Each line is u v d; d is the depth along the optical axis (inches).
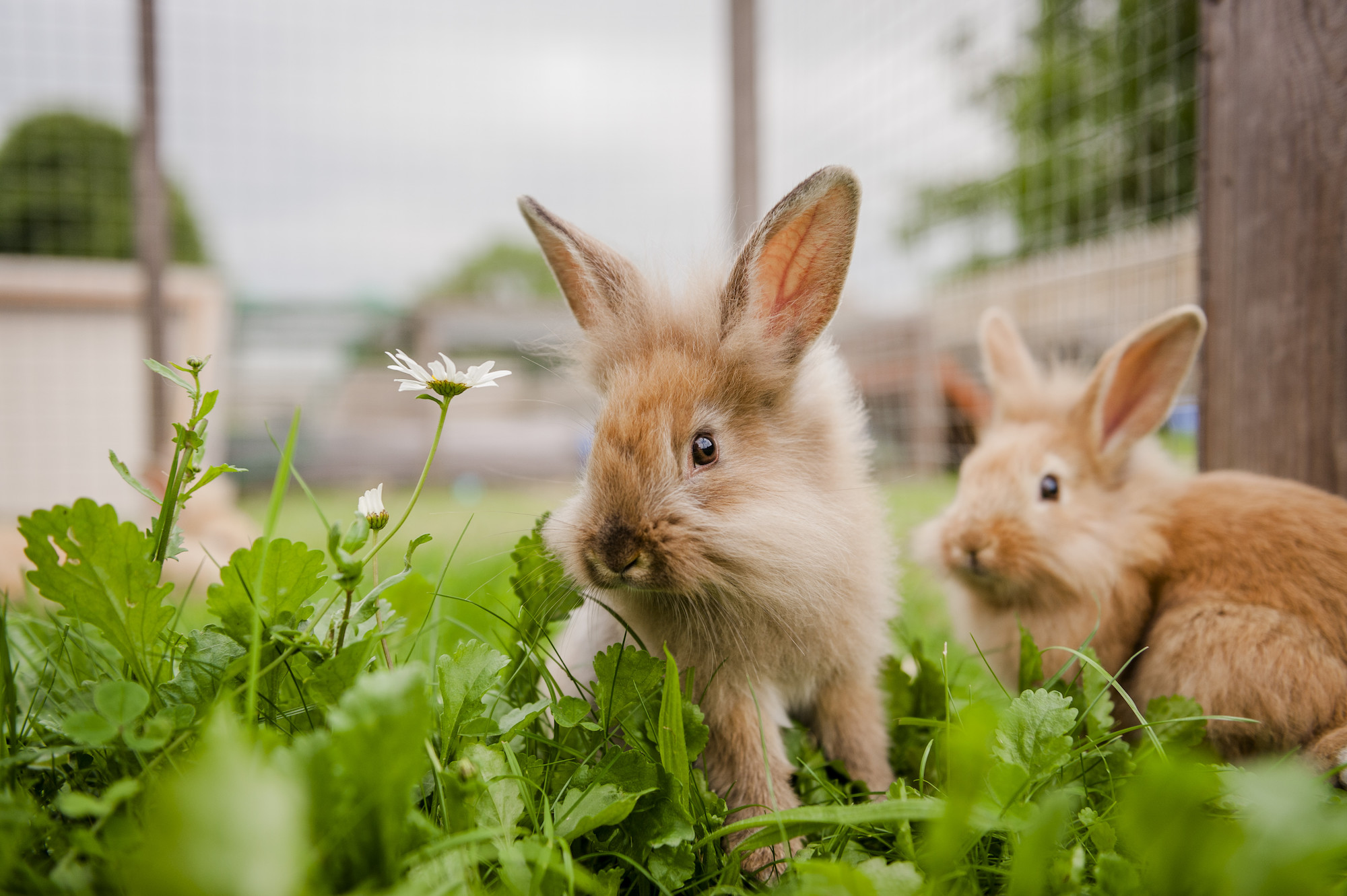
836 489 12.3
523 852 7.9
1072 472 15.1
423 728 7.3
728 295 12.0
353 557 9.8
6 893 6.9
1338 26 14.5
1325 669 11.6
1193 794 7.5
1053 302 28.0
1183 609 12.9
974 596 15.6
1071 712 9.3
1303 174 14.9
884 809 8.0
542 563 11.7
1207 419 16.3
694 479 11.3
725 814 9.5
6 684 9.3
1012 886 7.4
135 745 7.8
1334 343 14.7
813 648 11.7
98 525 8.8
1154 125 22.8
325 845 6.9
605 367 12.6
